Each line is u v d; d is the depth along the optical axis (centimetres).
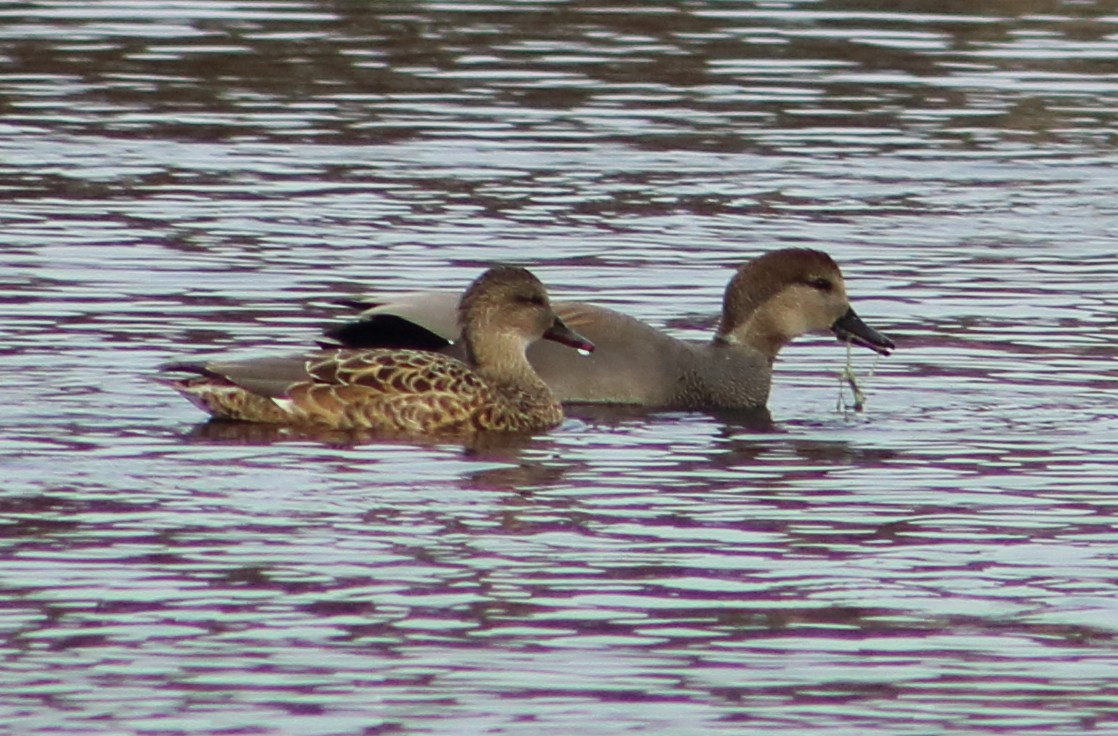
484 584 1183
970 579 1208
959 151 2542
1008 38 3070
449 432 1554
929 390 1678
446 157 2467
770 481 1417
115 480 1374
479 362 1641
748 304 1720
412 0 3256
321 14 3188
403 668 1061
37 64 2884
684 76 2858
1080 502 1368
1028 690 1050
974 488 1401
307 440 1505
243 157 2455
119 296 1883
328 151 2486
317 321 1817
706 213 2250
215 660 1066
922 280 2009
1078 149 2561
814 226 2205
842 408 1647
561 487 1393
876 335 1728
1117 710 1027
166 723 992
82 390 1602
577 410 1670
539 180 2377
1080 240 2173
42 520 1280
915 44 3033
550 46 3006
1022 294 1964
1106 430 1558
